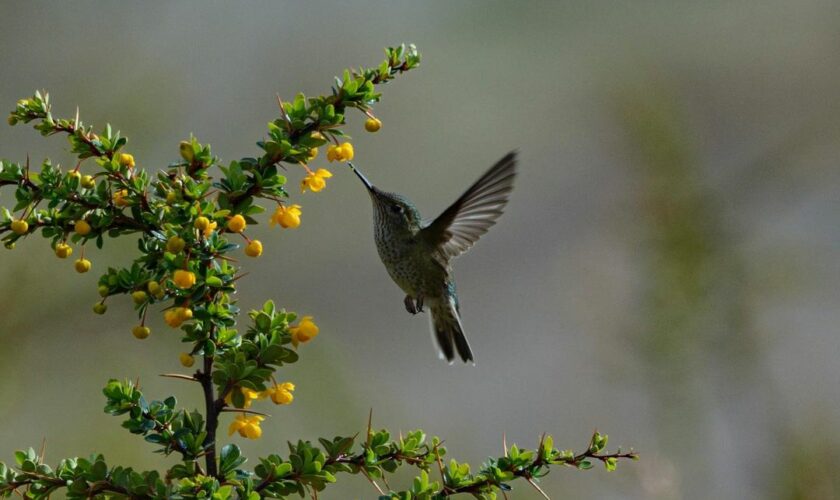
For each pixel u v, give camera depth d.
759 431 10.76
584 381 16.70
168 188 5.43
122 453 12.81
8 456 12.73
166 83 16.66
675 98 12.68
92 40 17.02
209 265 5.39
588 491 11.96
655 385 10.88
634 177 11.73
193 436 5.32
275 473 5.24
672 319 10.82
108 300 13.95
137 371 13.89
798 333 14.69
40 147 17.17
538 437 17.42
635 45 23.56
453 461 5.55
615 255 11.36
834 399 13.16
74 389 13.46
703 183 11.53
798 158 17.75
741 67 23.80
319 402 13.45
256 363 5.37
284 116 5.66
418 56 5.97
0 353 12.94
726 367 10.84
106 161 5.40
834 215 17.19
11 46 16.86
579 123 23.25
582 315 11.14
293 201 20.33
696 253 10.99
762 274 11.12
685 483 10.58
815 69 24.20
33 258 13.32
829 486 10.38
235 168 5.46
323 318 19.44
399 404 15.73
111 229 5.48
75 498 5.03
